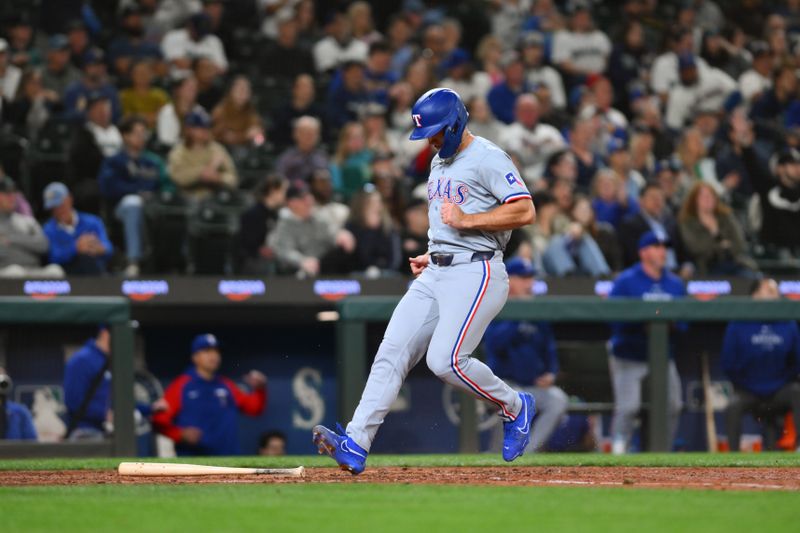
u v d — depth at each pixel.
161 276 42.09
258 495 18.91
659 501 18.02
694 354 38.38
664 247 40.78
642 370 37.84
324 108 53.41
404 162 51.81
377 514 16.38
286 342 43.28
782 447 38.62
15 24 52.53
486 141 21.39
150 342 42.06
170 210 44.97
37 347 34.34
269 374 42.66
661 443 37.78
